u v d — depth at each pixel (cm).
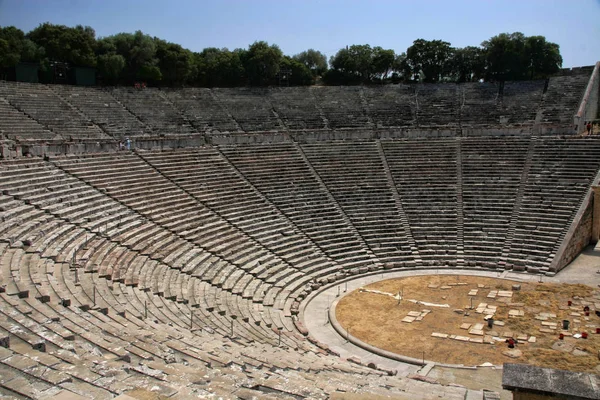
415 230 3547
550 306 2516
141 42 5728
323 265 3098
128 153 3472
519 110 4969
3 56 4769
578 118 4412
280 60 6512
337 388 1216
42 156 2939
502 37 5925
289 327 2250
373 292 2819
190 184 3394
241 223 3189
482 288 2839
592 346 2050
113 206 2731
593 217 3578
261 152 4150
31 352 1024
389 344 2158
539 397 953
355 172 4056
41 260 1888
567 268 3139
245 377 1121
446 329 2300
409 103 5412
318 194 3766
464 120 5012
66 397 779
